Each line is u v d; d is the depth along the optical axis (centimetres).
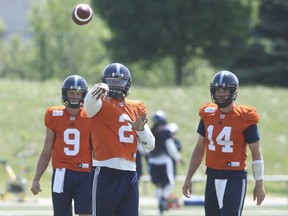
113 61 16925
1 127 8669
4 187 7219
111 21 16488
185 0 15838
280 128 9188
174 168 5603
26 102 9519
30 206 6150
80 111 3200
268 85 16625
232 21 16238
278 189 7631
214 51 16625
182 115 9362
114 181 2758
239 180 2939
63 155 3178
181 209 5938
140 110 2836
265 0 16825
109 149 2762
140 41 16200
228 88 2922
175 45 16100
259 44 16500
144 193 7031
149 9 15888
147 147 2794
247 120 2936
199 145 3044
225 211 2922
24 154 7025
